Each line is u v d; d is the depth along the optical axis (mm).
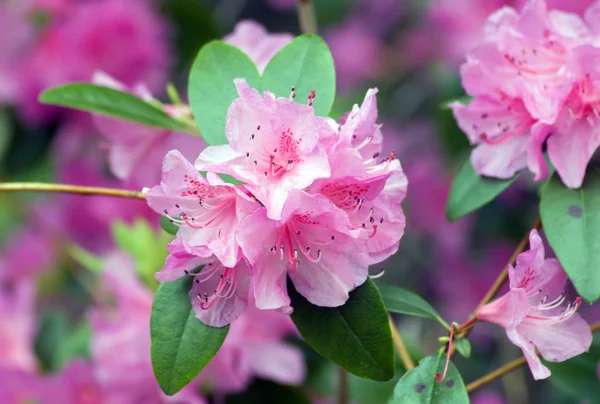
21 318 827
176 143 851
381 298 630
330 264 624
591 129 667
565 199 665
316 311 630
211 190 620
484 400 958
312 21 800
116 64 896
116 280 750
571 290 843
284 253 622
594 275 644
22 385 791
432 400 635
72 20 883
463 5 985
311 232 622
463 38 980
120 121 738
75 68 889
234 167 613
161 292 631
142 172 860
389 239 630
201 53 668
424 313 660
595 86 662
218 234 621
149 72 910
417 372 643
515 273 632
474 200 690
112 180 964
